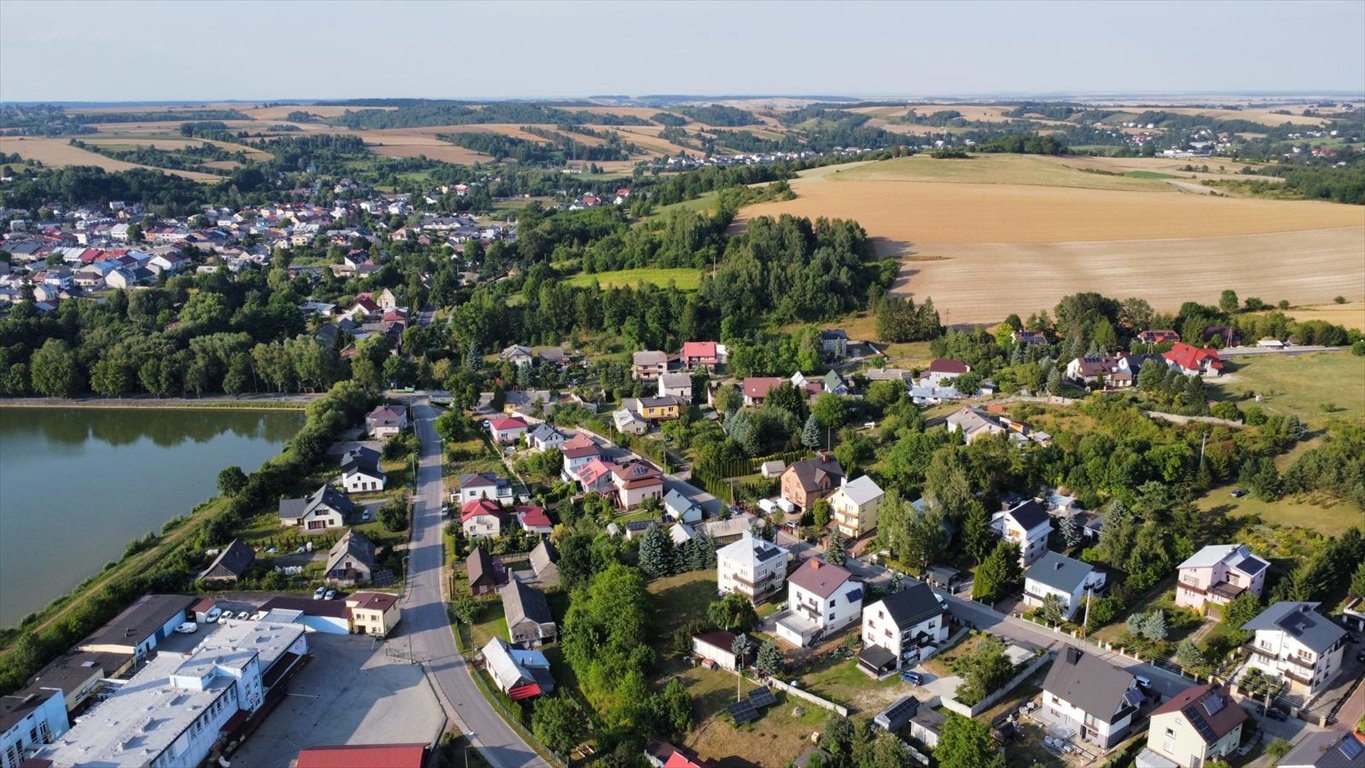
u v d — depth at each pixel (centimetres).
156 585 10819
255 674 8712
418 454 15438
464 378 18412
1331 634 8275
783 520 12138
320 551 12006
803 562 11006
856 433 14300
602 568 10588
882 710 8162
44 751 7438
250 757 8106
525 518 12394
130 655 9338
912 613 8988
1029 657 8738
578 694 9000
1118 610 9469
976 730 7288
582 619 9494
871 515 11806
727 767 7775
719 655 9100
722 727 8194
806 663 9050
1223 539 10512
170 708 8006
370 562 11375
